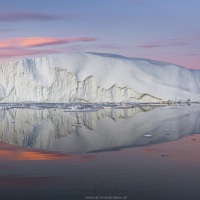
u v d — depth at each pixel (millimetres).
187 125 36094
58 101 113188
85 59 122938
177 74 126938
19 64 119312
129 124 37844
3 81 120312
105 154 19312
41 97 114688
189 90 121312
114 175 14461
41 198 11797
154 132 29984
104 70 120188
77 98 113938
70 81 115625
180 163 16719
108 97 114875
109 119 45625
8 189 12758
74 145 23000
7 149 21703
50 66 118375
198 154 19156
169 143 23438
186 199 11531
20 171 15344
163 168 15664
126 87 116312
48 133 30547
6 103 111375
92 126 36219
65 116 52781
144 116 50438
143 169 15516
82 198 11773
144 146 22203
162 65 131250
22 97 116438
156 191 12344
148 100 115438
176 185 12992
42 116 53531
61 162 17172
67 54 123500
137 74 121812
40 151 20750
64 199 11672
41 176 14430
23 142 25000
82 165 16406
